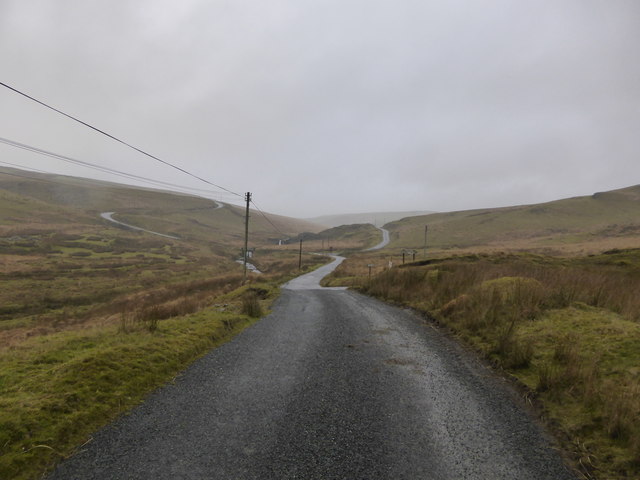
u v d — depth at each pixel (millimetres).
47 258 63781
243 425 4539
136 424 4473
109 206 192875
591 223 131625
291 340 9188
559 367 6012
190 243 121500
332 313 13727
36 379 5258
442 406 5199
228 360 7277
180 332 8648
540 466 3746
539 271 14680
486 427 4574
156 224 161125
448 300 13211
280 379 6250
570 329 7641
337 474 3547
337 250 131875
